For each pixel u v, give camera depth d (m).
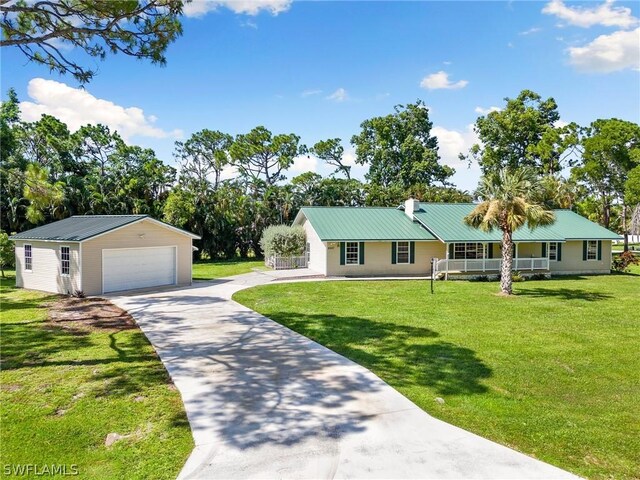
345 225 24.98
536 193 18.61
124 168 36.00
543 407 6.71
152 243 19.20
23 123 34.78
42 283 18.47
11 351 9.23
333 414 6.18
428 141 51.03
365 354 9.27
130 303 15.21
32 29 9.62
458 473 4.69
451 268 23.80
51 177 33.28
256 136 46.25
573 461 5.07
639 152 36.38
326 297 16.86
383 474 4.63
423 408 6.54
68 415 6.04
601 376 8.23
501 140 44.25
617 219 59.50
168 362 8.48
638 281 23.34
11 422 5.81
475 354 9.45
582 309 14.97
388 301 16.06
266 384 7.34
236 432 5.57
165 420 5.90
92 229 17.97
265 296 16.97
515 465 4.90
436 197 42.09
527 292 19.02
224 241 36.25
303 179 41.84
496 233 25.08
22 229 29.45
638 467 4.98
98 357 8.81
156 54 9.81
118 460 4.89
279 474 4.60
